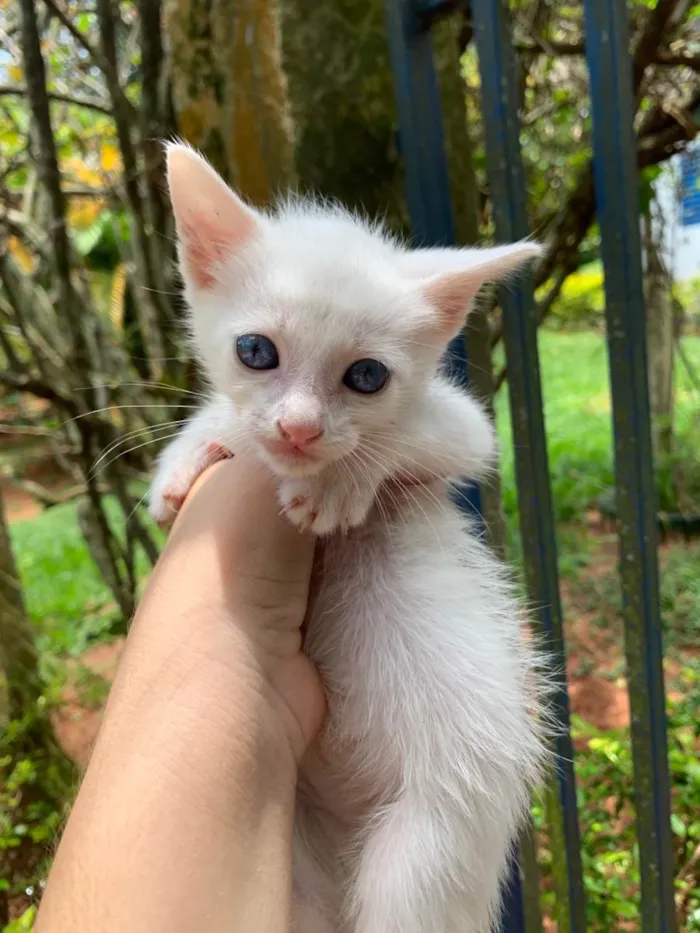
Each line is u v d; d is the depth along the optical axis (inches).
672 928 9.4
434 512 7.7
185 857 5.1
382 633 7.1
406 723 6.9
